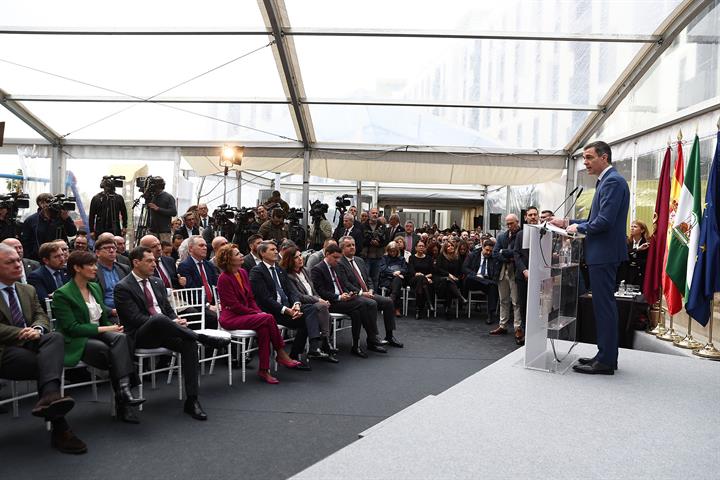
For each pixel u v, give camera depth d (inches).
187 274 236.5
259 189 623.8
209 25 305.3
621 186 155.9
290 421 157.3
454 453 105.7
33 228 270.1
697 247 199.6
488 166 423.8
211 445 138.0
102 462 126.3
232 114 386.6
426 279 344.8
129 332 167.8
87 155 414.0
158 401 173.2
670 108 291.1
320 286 251.6
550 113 381.4
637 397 140.6
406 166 432.5
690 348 206.4
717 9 253.6
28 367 138.3
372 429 124.6
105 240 200.2
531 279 167.5
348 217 364.5
